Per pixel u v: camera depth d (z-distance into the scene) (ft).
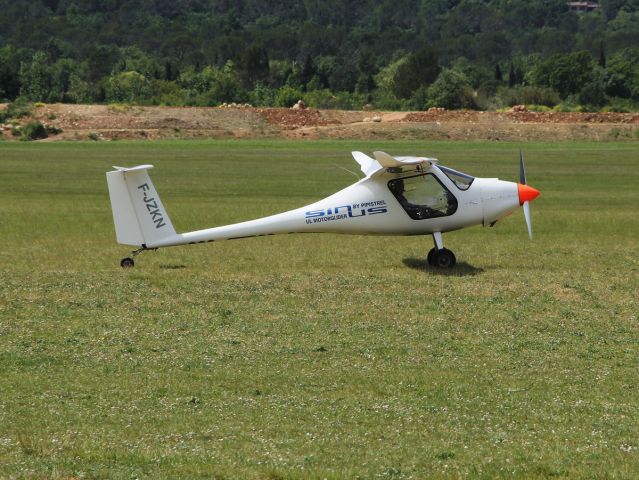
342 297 149.79
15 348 117.91
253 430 89.81
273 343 122.42
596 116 649.20
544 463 81.51
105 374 107.86
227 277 164.96
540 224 240.73
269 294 151.53
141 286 156.76
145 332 127.13
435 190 175.32
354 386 104.42
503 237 217.97
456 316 137.80
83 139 560.20
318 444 86.02
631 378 108.68
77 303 143.43
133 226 169.58
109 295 149.18
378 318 136.15
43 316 135.13
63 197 298.15
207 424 91.25
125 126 594.65
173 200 291.79
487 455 83.82
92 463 80.02
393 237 213.05
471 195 176.24
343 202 174.50
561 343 123.75
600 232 228.43
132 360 113.80
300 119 644.27
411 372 110.11
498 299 149.18
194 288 155.33
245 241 205.46
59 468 78.33
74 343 120.98
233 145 523.29
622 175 378.53
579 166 415.64
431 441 87.45
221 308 141.59
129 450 83.51
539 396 101.60
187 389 102.47
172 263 178.50
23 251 192.13
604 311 142.00
